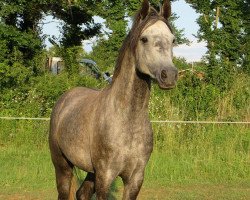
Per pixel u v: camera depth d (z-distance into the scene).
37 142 12.92
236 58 29.23
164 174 10.06
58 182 6.25
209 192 8.83
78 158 5.38
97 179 4.99
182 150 11.60
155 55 4.53
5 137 13.05
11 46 20.39
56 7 23.27
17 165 10.30
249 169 10.51
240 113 13.48
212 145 11.86
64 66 23.00
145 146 4.93
